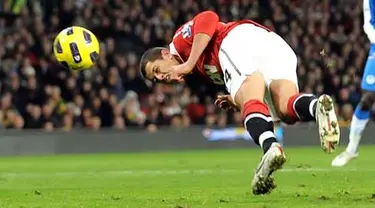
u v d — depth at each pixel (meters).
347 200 13.95
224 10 51.88
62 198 15.73
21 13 49.41
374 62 23.67
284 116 14.02
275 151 12.78
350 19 53.97
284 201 14.02
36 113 42.72
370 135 45.41
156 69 15.26
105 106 44.06
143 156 38.50
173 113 44.88
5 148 41.88
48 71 45.56
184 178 21.14
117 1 51.38
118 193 16.62
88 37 16.58
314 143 45.16
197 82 47.09
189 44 15.02
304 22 52.47
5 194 16.97
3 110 42.34
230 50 14.49
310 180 19.06
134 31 49.97
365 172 21.72
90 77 45.28
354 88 47.81
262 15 52.94
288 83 14.08
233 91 14.27
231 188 17.34
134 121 44.19
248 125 13.55
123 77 46.09
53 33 48.50
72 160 35.53
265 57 14.23
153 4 51.91
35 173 25.48
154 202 14.44
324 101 12.83
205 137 44.84
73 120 43.56
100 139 43.50
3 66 45.19
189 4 51.28
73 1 51.34
